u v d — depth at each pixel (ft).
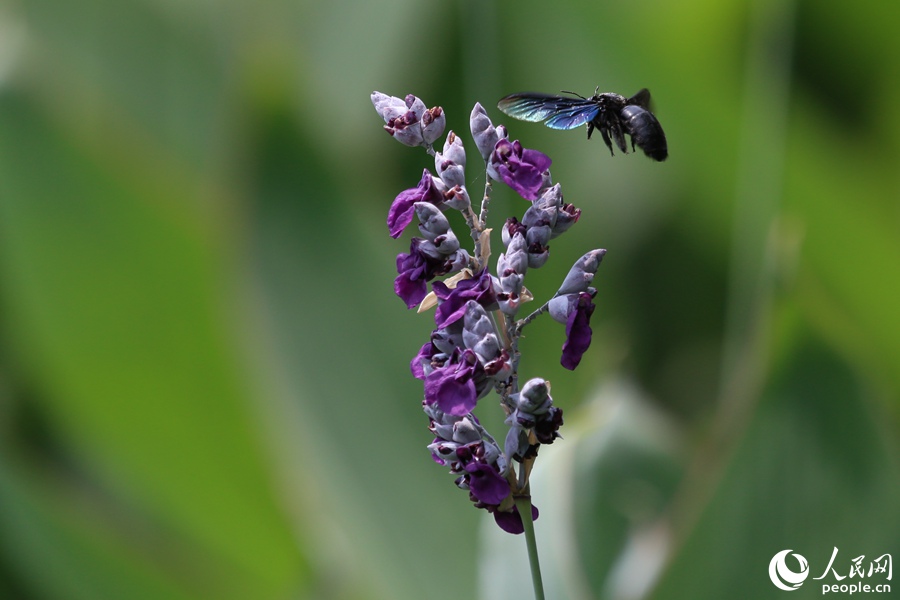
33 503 5.98
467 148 6.30
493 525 5.78
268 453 6.25
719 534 5.65
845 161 6.67
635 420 6.09
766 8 6.66
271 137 6.30
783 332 5.62
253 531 6.25
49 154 6.04
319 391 6.32
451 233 5.15
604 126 5.19
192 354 6.22
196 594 6.00
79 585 5.99
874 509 5.61
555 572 5.70
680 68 6.82
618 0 6.77
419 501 6.28
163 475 6.25
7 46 6.36
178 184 6.50
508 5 6.40
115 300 6.11
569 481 5.77
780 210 6.42
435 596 6.06
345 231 6.41
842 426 5.61
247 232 6.26
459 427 5.14
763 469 5.64
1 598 6.06
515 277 5.13
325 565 6.14
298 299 6.34
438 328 5.16
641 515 5.90
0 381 6.87
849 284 6.60
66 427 6.56
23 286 6.22
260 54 6.42
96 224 6.07
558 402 6.36
